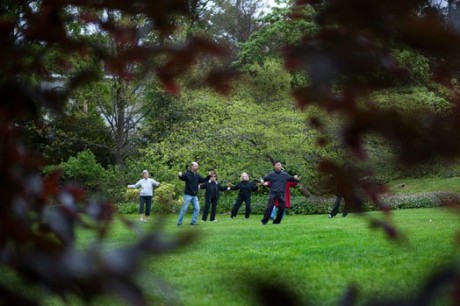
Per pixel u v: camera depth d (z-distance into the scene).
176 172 58.03
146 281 1.63
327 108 2.07
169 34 2.51
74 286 1.69
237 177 58.53
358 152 2.13
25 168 2.33
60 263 1.68
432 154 1.92
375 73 2.02
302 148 51.50
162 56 2.48
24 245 1.90
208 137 57.88
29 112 2.63
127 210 59.12
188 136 58.50
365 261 15.28
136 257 1.64
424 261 13.64
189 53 2.42
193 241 1.69
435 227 24.88
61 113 2.76
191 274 13.33
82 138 64.88
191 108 62.47
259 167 57.56
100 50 2.61
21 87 2.56
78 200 2.29
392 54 1.95
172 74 2.54
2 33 2.50
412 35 1.84
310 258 16.70
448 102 1.96
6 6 2.51
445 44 1.83
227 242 22.12
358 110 1.99
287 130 52.31
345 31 1.96
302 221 38.28
